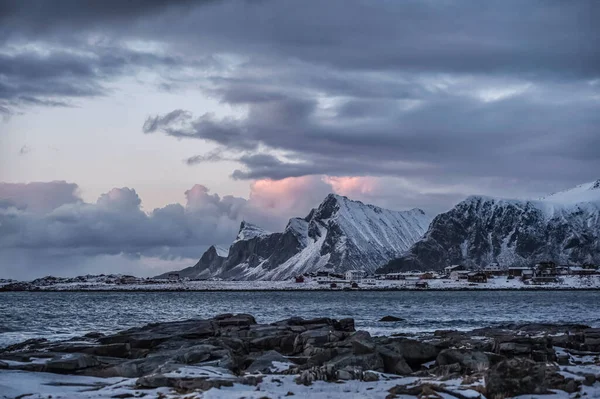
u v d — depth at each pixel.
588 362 40.59
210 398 25.72
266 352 45.12
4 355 41.56
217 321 65.88
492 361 38.38
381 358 37.28
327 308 165.00
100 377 34.94
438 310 148.75
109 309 161.38
